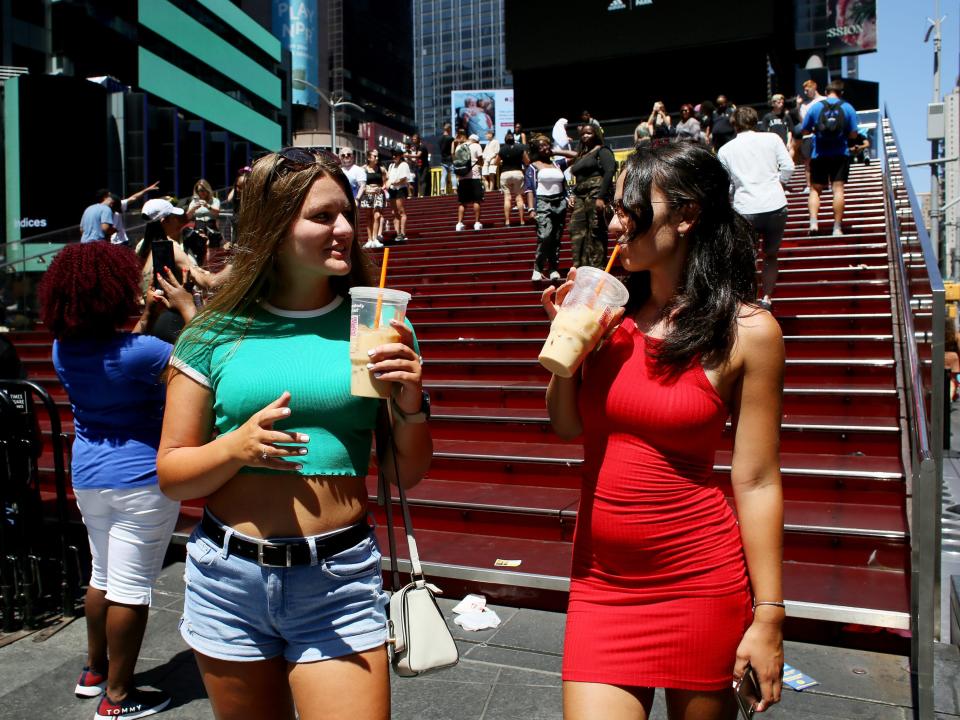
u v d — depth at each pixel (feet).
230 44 203.92
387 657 6.61
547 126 99.91
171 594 15.12
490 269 35.63
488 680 11.31
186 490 6.44
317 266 6.67
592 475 6.64
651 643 6.20
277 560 6.39
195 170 132.16
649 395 6.31
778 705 10.30
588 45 95.66
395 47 446.60
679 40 91.35
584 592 6.57
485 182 64.23
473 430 20.39
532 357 25.32
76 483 11.01
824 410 19.13
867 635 11.93
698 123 51.88
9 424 13.75
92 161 100.17
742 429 6.32
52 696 11.63
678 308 6.42
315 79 327.67
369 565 6.73
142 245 14.83
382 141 393.50
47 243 38.88
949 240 114.32
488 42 558.56
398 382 6.57
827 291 25.93
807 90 44.96
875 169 49.14
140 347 10.85
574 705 6.24
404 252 41.14
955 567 16.70
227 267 7.04
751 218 23.44
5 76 106.93
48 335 33.91
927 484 9.71
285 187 6.56
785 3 104.58
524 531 15.92
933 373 11.51
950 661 11.35
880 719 9.93
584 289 6.55
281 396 6.36
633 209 6.55
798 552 14.07
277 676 6.79
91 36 136.87
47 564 14.58
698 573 6.23
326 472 6.56
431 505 16.58
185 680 11.85
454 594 14.40
